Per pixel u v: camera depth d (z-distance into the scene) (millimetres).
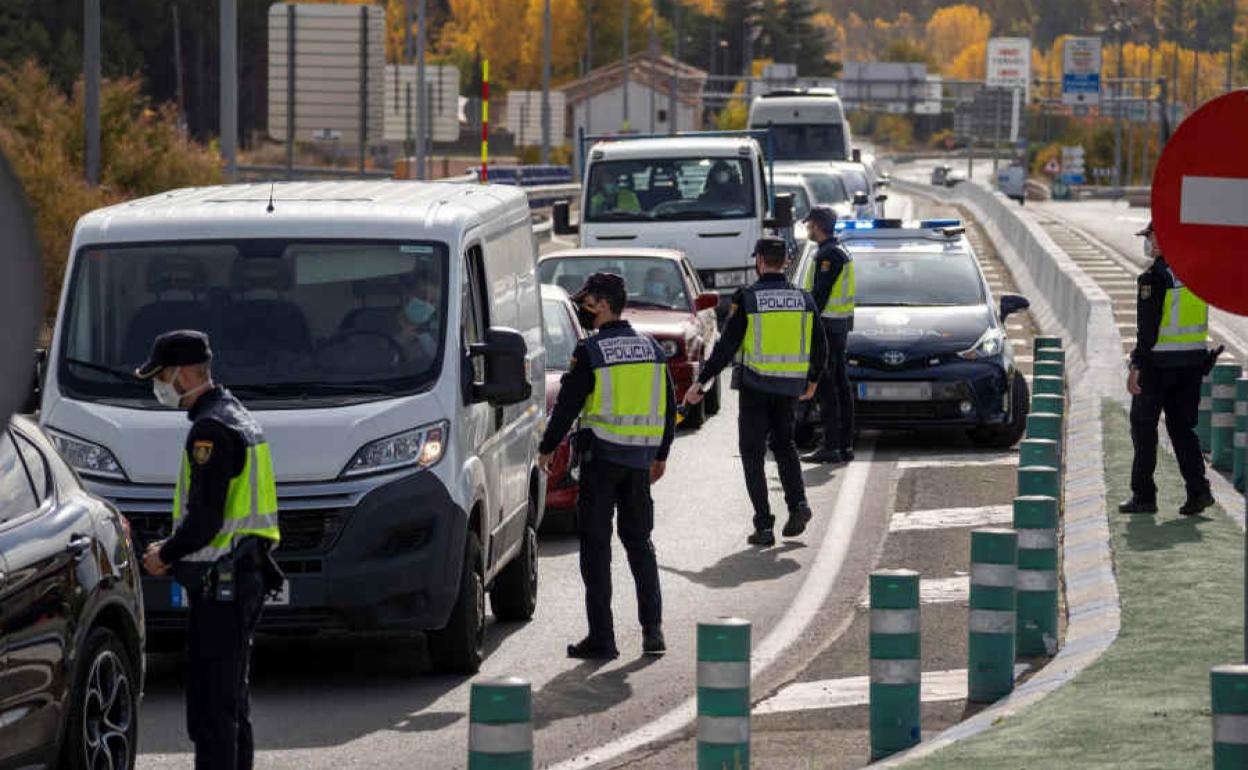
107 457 27312
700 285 60688
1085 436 47969
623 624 31406
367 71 101938
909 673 22344
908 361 48562
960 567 35188
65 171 73812
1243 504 38438
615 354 28797
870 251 53250
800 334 37875
